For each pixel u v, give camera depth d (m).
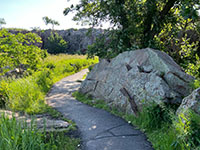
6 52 11.88
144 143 3.65
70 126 4.49
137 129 4.34
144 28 9.55
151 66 5.34
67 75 15.52
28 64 12.39
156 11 9.23
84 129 4.42
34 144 3.09
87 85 7.96
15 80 8.52
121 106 5.59
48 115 5.60
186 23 10.35
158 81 4.78
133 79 5.58
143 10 9.12
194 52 10.73
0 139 3.03
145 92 4.97
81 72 17.56
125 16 9.29
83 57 27.50
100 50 10.39
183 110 3.45
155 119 4.23
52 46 43.28
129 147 3.51
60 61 21.09
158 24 9.37
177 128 3.18
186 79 4.96
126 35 9.12
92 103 6.77
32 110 5.79
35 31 45.81
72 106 6.61
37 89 8.05
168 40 10.30
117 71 6.54
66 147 3.47
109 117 5.26
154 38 9.92
